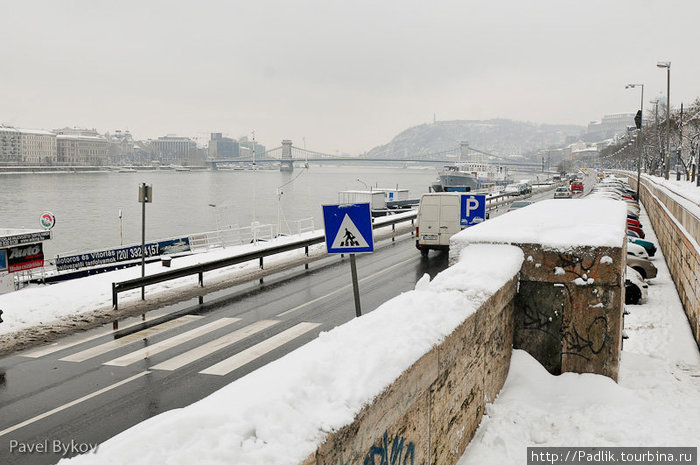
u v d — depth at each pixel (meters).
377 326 4.77
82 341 10.65
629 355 9.42
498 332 6.81
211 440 2.72
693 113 56.75
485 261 7.13
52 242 62.72
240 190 157.75
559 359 7.39
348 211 7.33
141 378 8.56
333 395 3.46
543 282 7.40
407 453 4.27
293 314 12.84
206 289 15.80
